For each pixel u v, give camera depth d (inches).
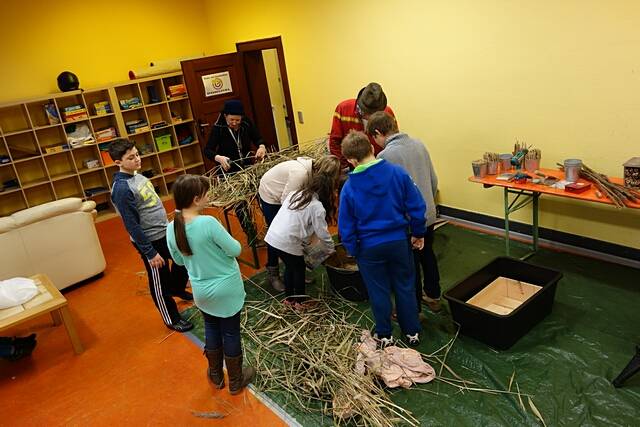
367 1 172.7
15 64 216.5
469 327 104.3
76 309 147.9
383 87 180.4
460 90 152.8
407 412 86.8
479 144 154.0
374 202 90.1
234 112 148.5
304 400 94.7
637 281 120.0
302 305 123.7
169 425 94.7
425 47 158.2
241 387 100.5
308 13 200.8
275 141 260.7
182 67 223.8
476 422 83.5
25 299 120.0
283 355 107.1
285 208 115.2
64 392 109.7
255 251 154.3
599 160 126.4
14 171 218.2
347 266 138.9
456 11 144.9
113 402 104.0
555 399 86.4
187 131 268.4
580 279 123.8
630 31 111.8
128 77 248.7
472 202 163.8
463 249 148.9
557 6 122.2
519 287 116.3
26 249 147.4
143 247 114.9
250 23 236.4
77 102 234.2
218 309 91.7
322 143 168.2
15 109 219.5
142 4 247.1
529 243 147.4
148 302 146.9
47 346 129.6
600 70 119.3
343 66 194.7
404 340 108.5
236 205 146.8
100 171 246.4
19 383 115.3
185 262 90.8
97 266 164.2
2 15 210.1
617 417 81.1
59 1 223.3
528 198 143.3
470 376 94.8
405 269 97.4
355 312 121.3
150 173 254.7
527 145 140.8
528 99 136.0
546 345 100.3
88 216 159.3
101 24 236.7
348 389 90.7
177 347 120.9
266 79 251.0
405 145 99.2
